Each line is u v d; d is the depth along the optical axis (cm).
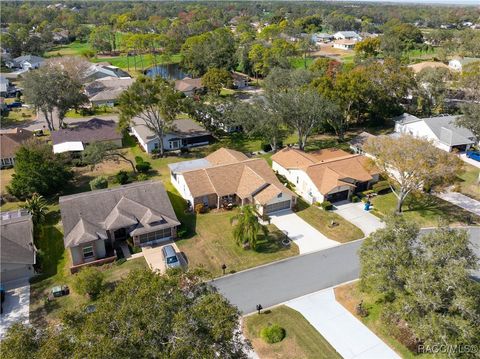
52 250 4362
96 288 3544
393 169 4953
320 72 9544
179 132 7319
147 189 4706
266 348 3038
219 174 5344
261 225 4397
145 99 6288
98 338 1852
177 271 2384
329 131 7969
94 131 7362
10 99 10556
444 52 13388
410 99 9200
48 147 5803
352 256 4212
